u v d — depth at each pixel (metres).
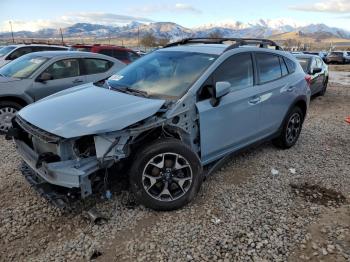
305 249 3.22
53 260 3.05
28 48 13.03
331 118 8.75
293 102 5.61
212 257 3.09
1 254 3.13
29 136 3.87
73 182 3.21
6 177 4.65
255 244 3.27
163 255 3.11
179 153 3.71
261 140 5.14
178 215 3.72
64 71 7.45
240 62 4.64
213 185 4.43
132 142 3.53
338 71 29.17
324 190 4.42
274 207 3.93
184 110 3.80
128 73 4.70
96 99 3.87
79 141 3.31
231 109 4.35
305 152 5.82
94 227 3.51
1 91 6.60
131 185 3.62
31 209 3.83
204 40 5.36
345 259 3.10
